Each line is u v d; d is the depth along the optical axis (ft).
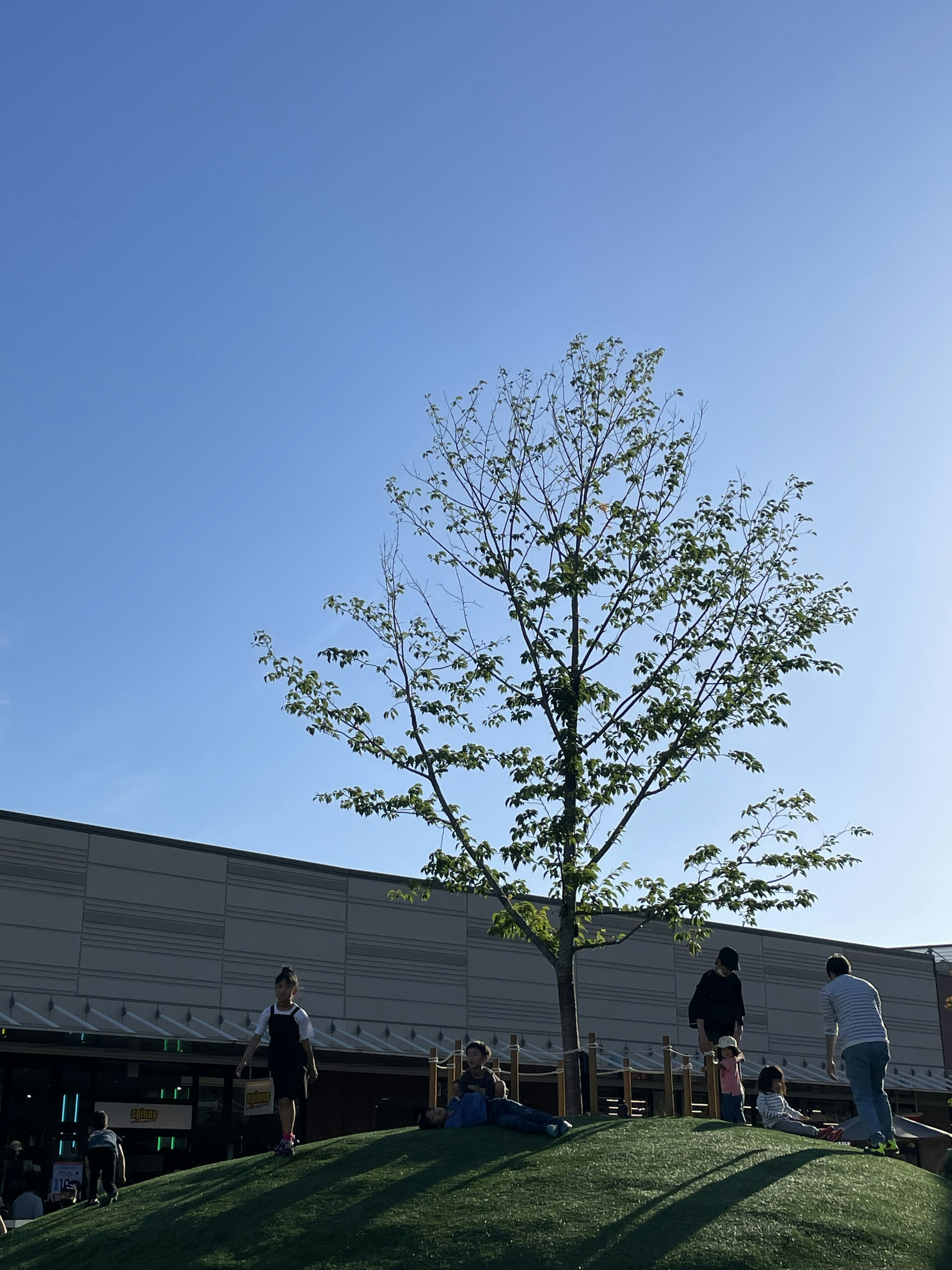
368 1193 34.35
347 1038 92.73
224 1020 88.84
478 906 104.99
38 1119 77.30
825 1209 31.78
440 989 100.53
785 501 58.18
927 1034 136.46
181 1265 31.76
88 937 84.69
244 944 91.81
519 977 105.29
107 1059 81.35
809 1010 125.59
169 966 87.71
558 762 54.39
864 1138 45.37
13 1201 73.92
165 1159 81.66
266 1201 35.12
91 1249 35.12
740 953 121.90
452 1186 34.19
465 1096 41.50
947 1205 34.06
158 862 89.61
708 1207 31.65
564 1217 31.40
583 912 53.52
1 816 83.41
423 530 59.57
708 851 53.78
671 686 55.67
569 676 55.52
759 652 55.06
